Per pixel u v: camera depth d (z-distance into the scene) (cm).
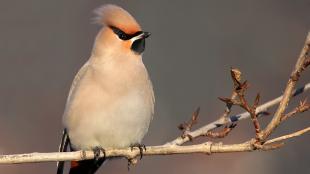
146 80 926
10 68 1694
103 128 904
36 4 1834
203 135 827
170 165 1365
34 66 1700
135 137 916
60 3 1830
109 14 944
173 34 1817
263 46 1778
